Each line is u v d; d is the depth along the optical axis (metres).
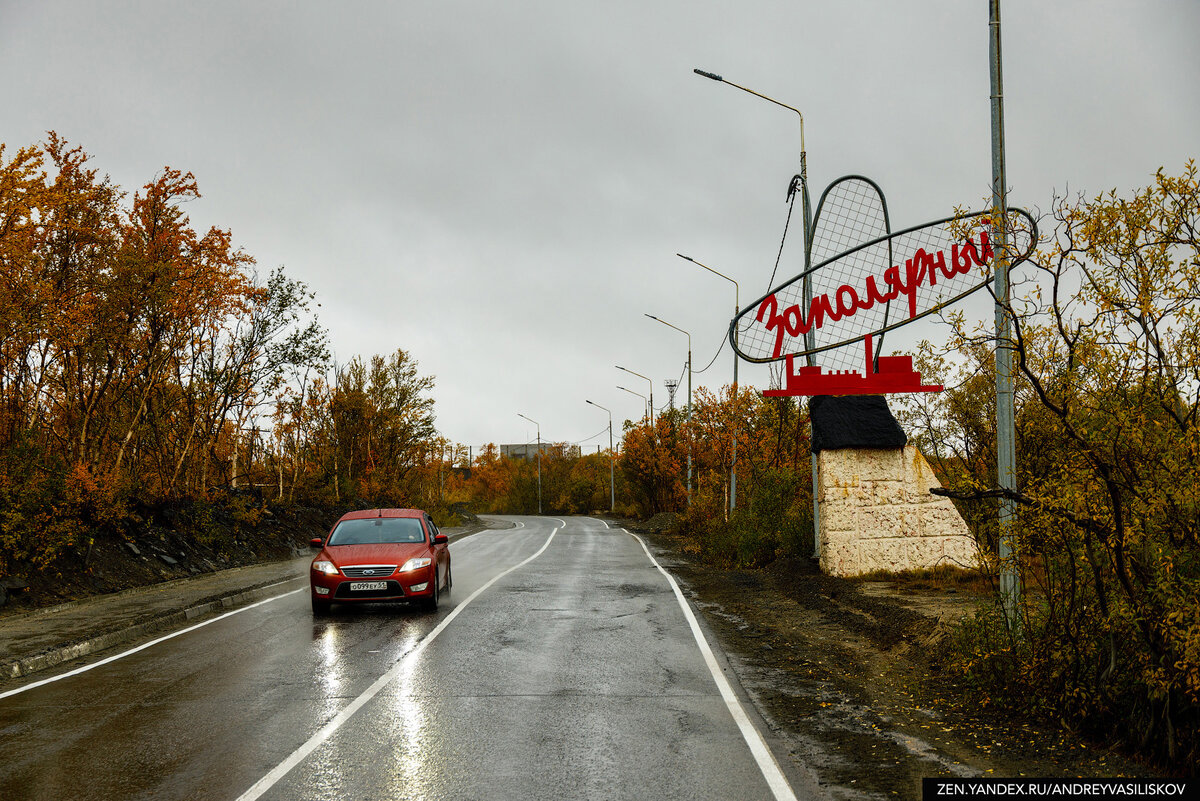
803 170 17.98
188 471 21.66
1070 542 6.10
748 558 20.78
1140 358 5.57
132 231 18.17
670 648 10.17
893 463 15.84
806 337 14.73
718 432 29.64
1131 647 5.82
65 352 15.84
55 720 6.94
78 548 15.55
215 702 7.49
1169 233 5.45
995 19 8.32
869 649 10.06
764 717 6.89
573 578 19.05
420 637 11.00
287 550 24.78
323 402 33.81
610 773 5.47
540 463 88.94
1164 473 5.49
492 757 5.82
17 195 13.00
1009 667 7.09
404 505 37.94
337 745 6.12
